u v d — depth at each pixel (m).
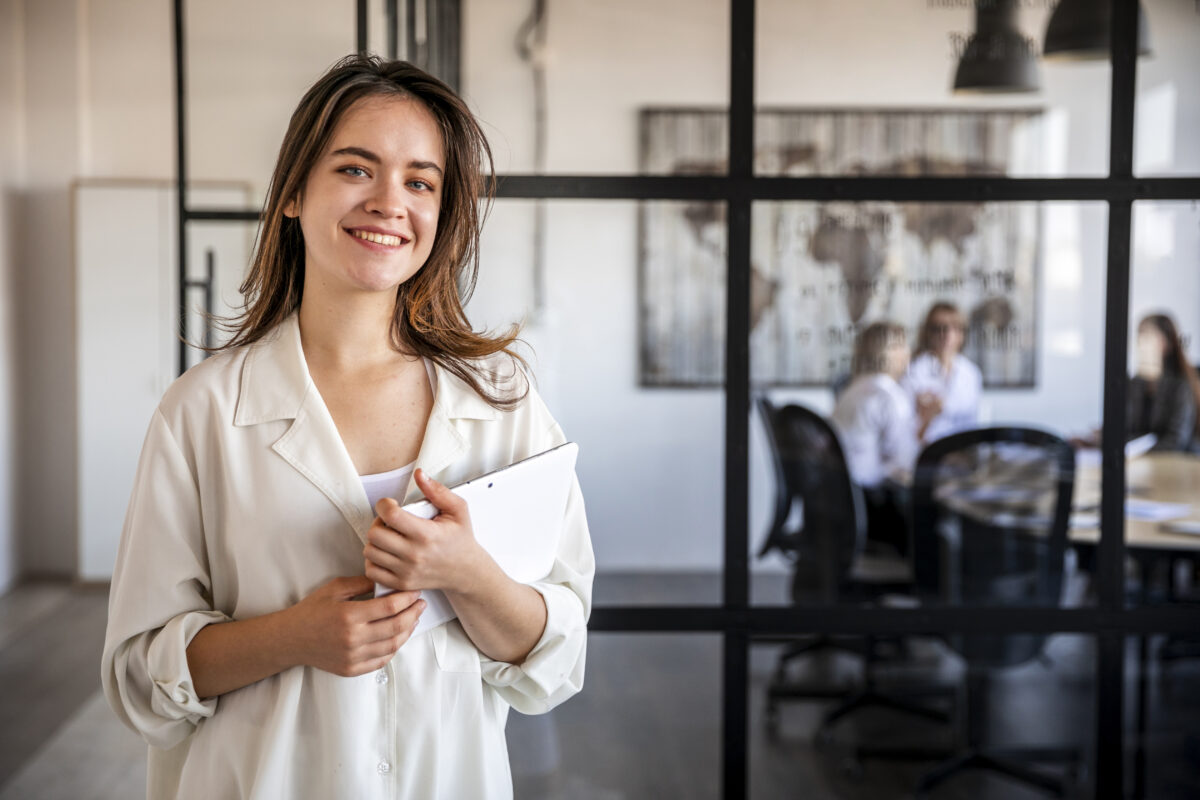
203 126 2.27
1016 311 2.63
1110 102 2.25
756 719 2.59
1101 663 2.28
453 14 2.28
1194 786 2.46
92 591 5.48
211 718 1.16
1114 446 2.25
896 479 2.72
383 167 1.14
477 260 1.31
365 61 1.21
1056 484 2.68
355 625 1.06
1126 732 2.50
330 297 1.20
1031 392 2.68
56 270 5.68
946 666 2.60
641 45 2.33
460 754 1.19
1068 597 2.67
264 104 2.28
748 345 2.21
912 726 2.60
